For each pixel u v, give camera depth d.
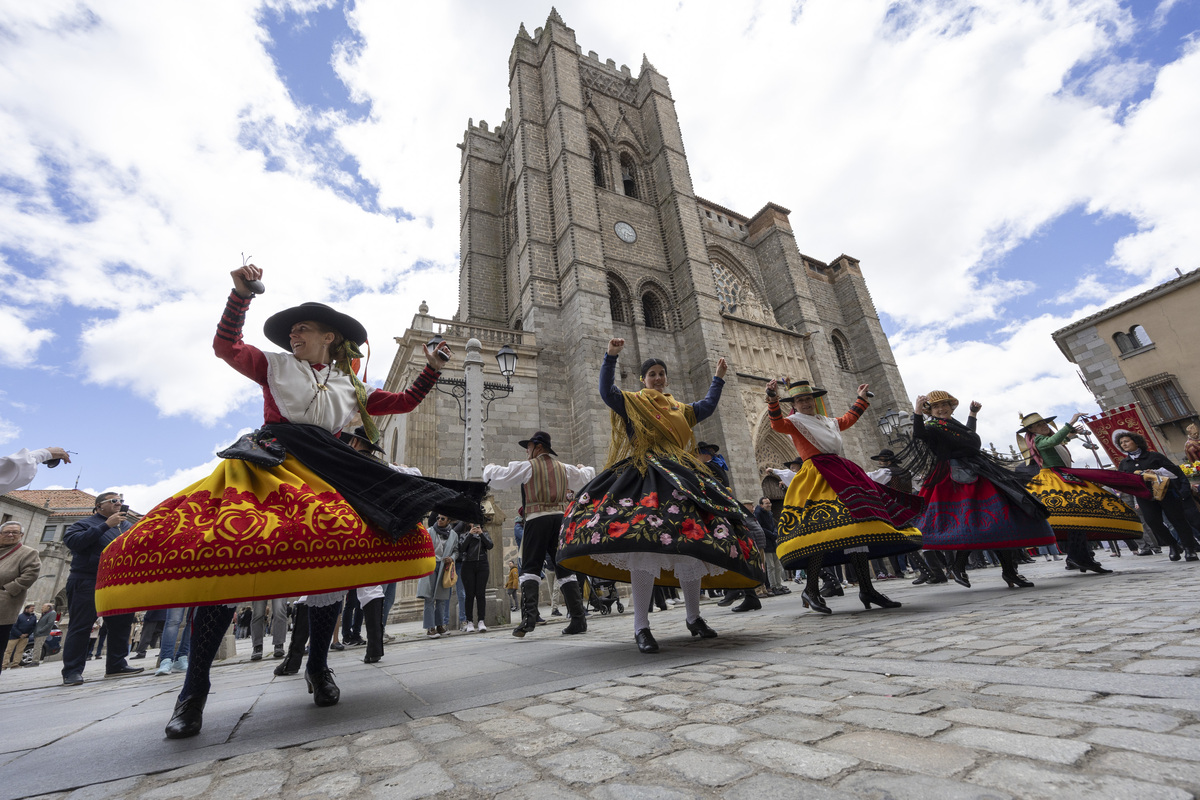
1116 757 1.09
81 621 5.67
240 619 15.62
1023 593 4.55
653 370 3.98
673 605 10.34
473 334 19.16
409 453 16.20
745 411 23.64
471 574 7.98
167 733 1.92
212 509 2.01
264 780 1.40
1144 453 7.34
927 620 3.48
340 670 3.88
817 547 4.34
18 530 5.57
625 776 1.24
